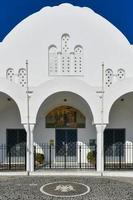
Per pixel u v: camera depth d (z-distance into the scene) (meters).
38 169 22.09
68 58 24.67
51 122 25.33
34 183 18.02
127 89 21.89
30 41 24.70
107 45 24.75
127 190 16.41
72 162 24.94
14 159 25.08
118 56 24.78
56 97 23.20
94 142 25.08
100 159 21.52
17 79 24.62
